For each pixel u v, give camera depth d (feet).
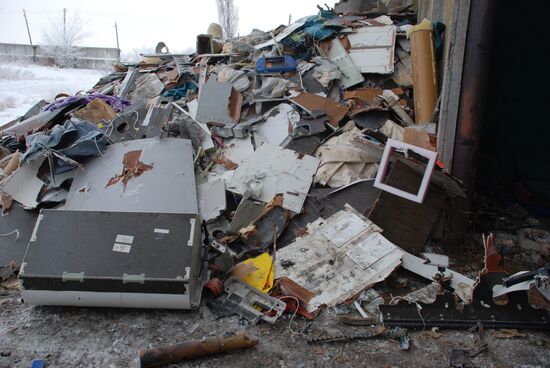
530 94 18.19
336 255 11.35
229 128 14.88
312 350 9.08
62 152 12.64
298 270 11.11
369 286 10.60
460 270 11.78
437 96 15.58
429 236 12.33
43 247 9.68
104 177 12.66
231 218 12.84
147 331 9.48
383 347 9.18
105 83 23.94
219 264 11.00
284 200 12.63
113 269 9.43
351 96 16.49
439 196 12.26
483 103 12.67
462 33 12.33
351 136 13.96
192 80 19.49
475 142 12.86
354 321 9.75
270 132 15.19
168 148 13.28
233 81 17.25
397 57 17.79
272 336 9.43
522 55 17.93
